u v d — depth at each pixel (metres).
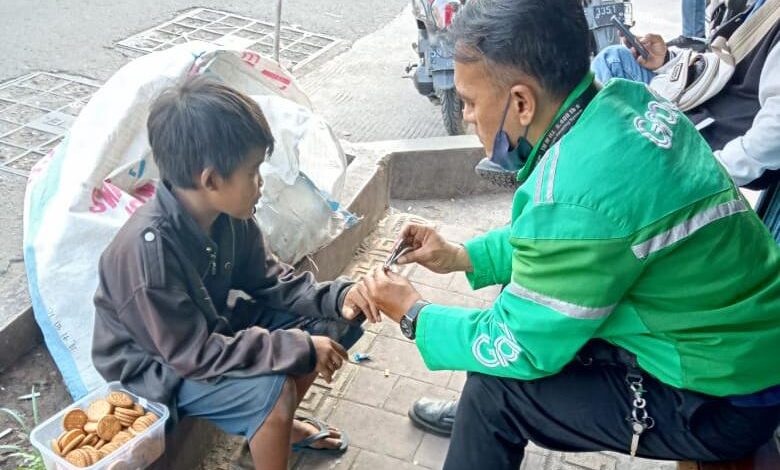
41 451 1.93
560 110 1.70
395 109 4.96
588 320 1.64
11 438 2.29
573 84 1.68
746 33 2.78
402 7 6.33
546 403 1.86
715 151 2.82
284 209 2.72
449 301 3.16
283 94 3.06
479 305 3.15
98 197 2.42
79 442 1.94
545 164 1.68
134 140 2.51
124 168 2.49
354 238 3.32
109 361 2.12
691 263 1.63
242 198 1.98
